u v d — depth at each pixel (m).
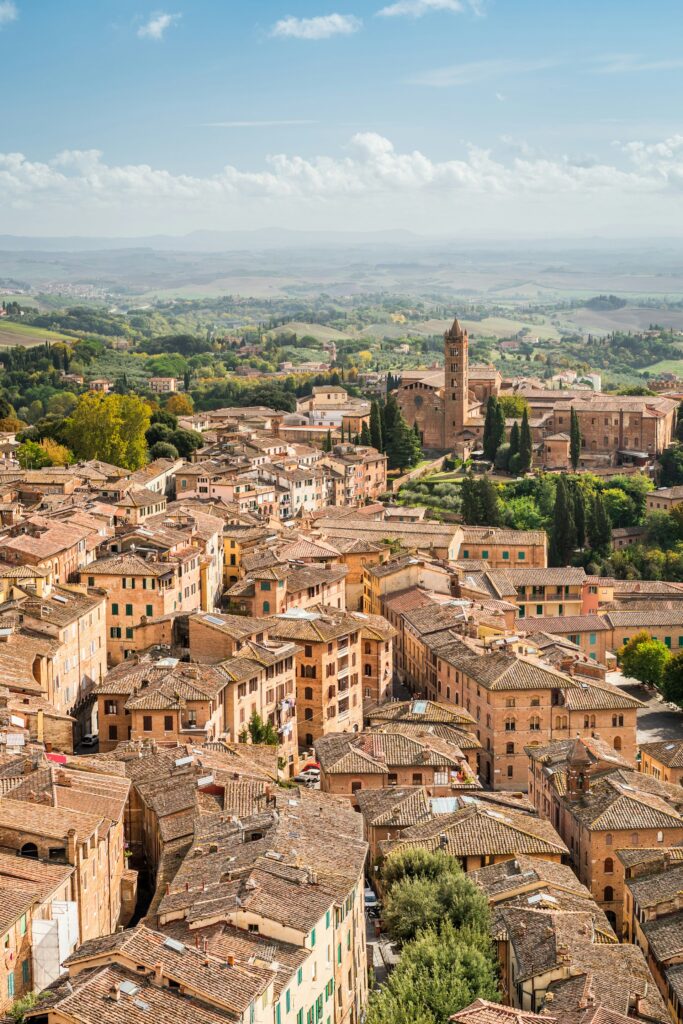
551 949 139.00
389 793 193.25
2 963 116.06
